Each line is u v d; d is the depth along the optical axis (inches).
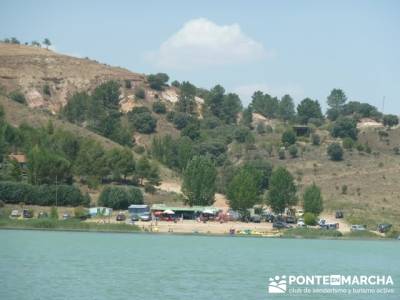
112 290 4544.8
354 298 4667.8
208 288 4783.5
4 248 6638.8
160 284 4862.2
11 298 4190.5
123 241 7839.6
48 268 5462.6
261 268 6072.8
